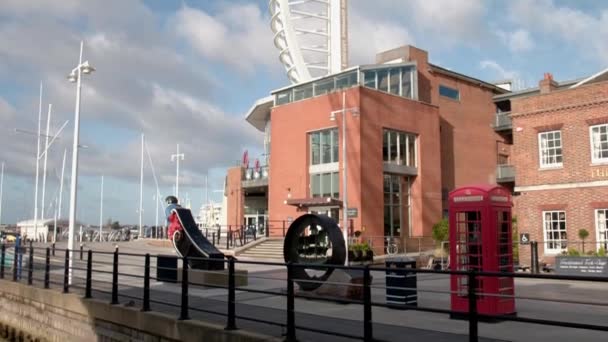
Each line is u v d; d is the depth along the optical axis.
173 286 16.47
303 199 35.31
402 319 10.60
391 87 38.28
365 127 34.69
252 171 48.88
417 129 38.16
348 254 28.03
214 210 87.88
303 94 40.19
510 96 45.12
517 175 25.23
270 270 23.94
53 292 14.73
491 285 10.40
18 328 16.31
